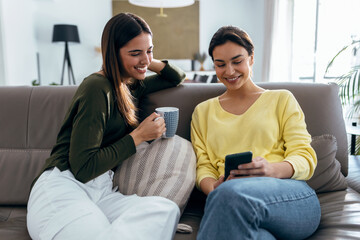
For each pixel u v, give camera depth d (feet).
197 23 18.08
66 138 3.67
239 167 3.14
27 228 3.57
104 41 3.69
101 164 3.38
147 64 3.85
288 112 3.95
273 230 2.80
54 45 17.35
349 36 10.62
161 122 3.73
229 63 3.96
